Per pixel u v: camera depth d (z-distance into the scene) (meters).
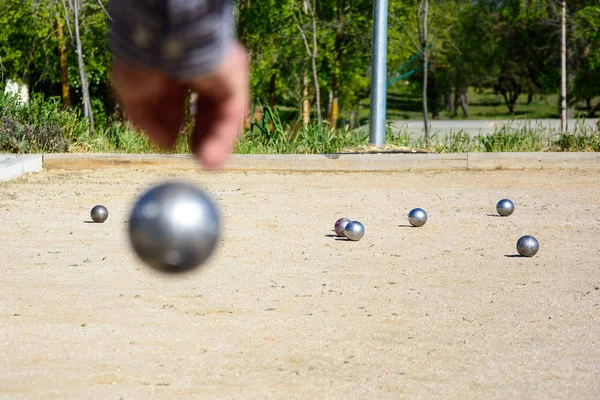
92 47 11.73
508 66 30.38
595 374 3.74
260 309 4.41
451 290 4.70
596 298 4.60
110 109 12.19
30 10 11.32
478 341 4.09
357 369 3.77
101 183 7.45
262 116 9.38
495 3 25.97
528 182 7.69
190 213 1.11
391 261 5.20
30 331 4.14
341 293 4.64
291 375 3.67
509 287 4.75
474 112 34.28
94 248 5.37
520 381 3.63
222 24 0.68
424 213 6.03
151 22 0.66
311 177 7.93
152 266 1.13
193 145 0.72
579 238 5.74
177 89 0.69
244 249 5.40
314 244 5.55
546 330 4.21
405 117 29.31
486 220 6.23
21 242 5.49
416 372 3.74
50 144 8.68
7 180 7.48
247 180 7.73
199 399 3.36
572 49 21.30
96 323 4.23
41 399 3.33
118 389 3.47
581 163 8.35
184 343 4.05
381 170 8.30
